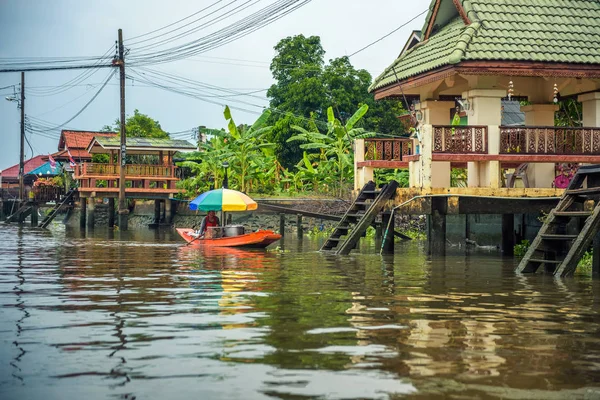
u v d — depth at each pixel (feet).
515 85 69.41
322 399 18.12
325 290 38.73
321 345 23.99
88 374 20.29
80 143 185.06
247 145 133.80
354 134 123.03
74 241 91.71
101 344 24.04
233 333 25.91
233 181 140.05
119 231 128.16
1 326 27.20
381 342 24.54
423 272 49.39
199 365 21.27
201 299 34.81
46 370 20.68
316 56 166.09
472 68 59.88
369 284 41.81
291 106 157.07
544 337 25.73
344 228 72.28
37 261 57.98
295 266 54.08
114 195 142.61
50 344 24.02
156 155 149.07
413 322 28.48
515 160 60.90
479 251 72.33
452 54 60.08
